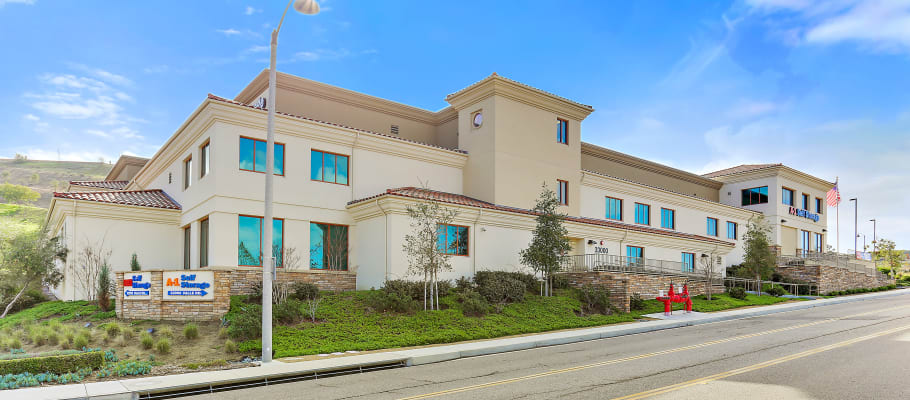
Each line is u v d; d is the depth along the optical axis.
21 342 16.97
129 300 19.08
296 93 27.70
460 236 25.11
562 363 13.45
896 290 43.84
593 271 26.34
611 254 31.47
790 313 25.56
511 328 19.38
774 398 9.30
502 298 22.64
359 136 25.33
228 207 21.73
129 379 11.98
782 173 45.97
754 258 35.25
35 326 18.52
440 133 33.19
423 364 14.22
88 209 24.17
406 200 22.98
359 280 24.52
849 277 41.72
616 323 22.22
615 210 35.38
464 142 29.89
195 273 18.55
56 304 23.42
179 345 15.83
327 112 28.72
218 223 21.42
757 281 35.06
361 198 25.45
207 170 22.83
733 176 47.88
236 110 22.06
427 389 10.70
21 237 25.34
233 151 22.19
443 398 9.81
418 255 22.94
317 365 13.22
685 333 19.11
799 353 13.85
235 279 21.27
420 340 16.88
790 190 48.12
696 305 27.31
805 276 38.59
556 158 31.00
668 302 24.42
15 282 23.83
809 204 50.34
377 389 10.88
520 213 26.75
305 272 23.06
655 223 37.97
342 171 25.14
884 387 9.98
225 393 11.05
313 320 18.12
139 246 25.03
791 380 10.67
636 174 40.53
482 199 28.22
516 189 28.58
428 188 27.94
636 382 10.78
